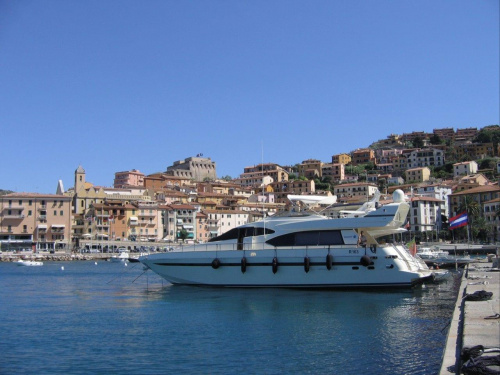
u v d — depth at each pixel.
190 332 29.95
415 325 30.97
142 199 185.38
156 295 46.56
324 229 47.28
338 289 45.84
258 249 47.34
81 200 173.62
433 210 169.25
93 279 73.38
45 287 59.91
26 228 158.88
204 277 48.91
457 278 58.28
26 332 30.56
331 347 25.92
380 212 46.16
